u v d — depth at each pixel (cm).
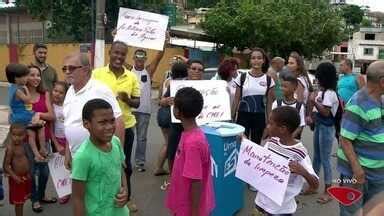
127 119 567
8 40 3425
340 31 3253
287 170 397
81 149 340
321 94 649
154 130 1159
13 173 536
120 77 566
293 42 2811
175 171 383
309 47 3002
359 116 425
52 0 2545
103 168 338
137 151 794
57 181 562
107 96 429
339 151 456
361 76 842
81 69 422
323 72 640
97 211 338
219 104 588
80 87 428
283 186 399
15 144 536
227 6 2748
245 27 2608
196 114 376
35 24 3170
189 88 382
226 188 561
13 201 544
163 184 715
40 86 596
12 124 539
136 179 741
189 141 371
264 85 675
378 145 427
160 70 2352
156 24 754
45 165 605
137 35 752
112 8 2436
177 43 2833
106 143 344
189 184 370
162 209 614
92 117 331
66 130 432
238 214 607
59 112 601
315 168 682
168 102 646
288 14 2741
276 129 404
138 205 627
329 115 650
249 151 418
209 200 399
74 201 337
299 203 652
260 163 411
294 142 407
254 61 675
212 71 1218
